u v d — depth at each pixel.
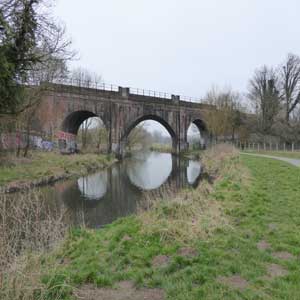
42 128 33.09
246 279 4.64
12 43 13.09
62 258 6.36
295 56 51.75
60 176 21.25
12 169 19.42
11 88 13.84
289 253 5.60
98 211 13.23
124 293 4.60
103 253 6.46
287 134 48.16
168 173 27.69
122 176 25.56
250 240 6.26
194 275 4.82
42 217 8.48
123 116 40.97
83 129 47.44
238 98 55.41
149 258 5.83
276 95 53.03
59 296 4.36
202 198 9.85
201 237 6.54
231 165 19.19
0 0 13.09
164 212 8.41
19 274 4.24
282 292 4.12
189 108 50.12
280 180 13.56
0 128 18.36
